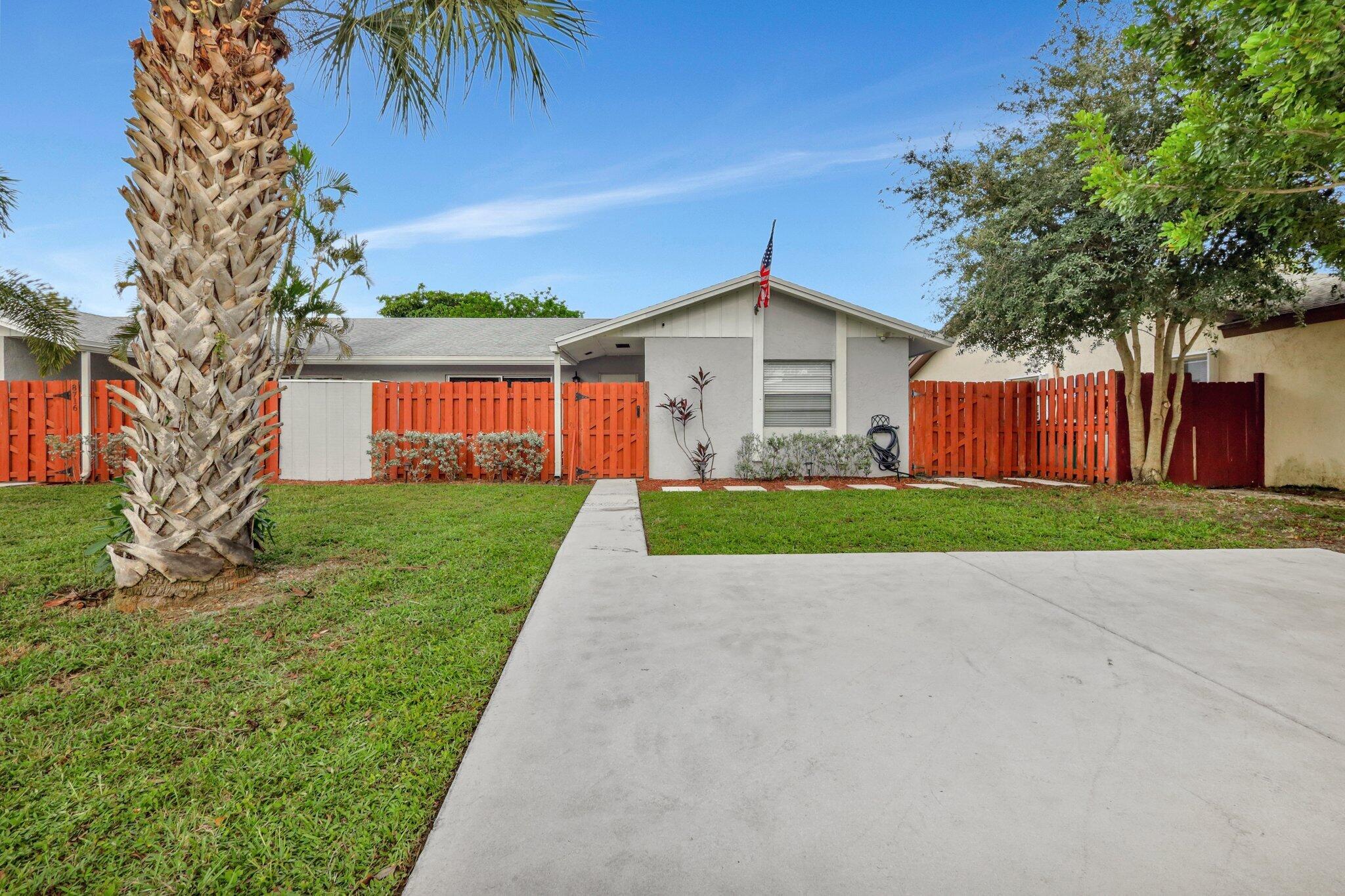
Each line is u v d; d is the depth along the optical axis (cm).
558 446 1098
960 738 229
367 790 198
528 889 155
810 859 166
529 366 1589
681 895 154
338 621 355
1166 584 431
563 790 197
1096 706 254
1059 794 195
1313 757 216
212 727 238
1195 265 767
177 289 384
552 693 266
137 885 159
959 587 425
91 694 264
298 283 1238
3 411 1027
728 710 250
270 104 401
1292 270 783
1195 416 996
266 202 416
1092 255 805
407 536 583
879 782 202
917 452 1155
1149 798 193
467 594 404
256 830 179
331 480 1088
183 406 390
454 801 192
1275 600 395
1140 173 504
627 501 823
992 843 173
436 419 1111
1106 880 158
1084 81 818
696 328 1124
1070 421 1080
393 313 3172
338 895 157
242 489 419
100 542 409
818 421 1145
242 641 324
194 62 372
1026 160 857
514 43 514
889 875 160
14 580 429
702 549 540
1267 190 469
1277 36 372
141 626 347
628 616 365
